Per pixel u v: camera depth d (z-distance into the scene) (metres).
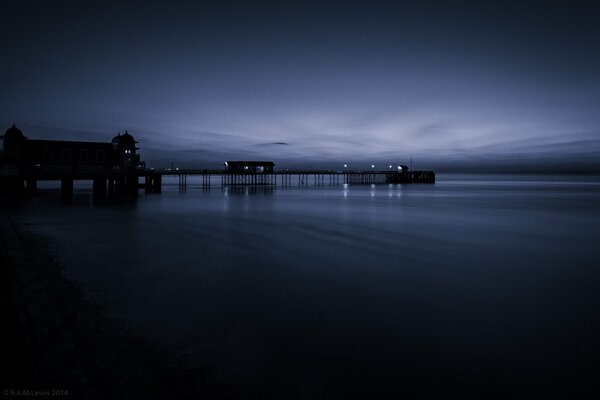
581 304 12.94
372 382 8.33
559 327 11.07
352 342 10.04
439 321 11.45
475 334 10.59
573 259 19.33
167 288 13.85
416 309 12.37
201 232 26.08
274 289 14.10
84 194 54.97
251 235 25.31
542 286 14.84
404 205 48.53
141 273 15.62
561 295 13.84
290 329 10.73
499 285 14.95
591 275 16.44
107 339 9.49
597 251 21.30
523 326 11.12
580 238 25.45
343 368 8.83
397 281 15.34
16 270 14.41
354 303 12.84
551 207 47.06
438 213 39.75
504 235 26.42
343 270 16.89
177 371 8.39
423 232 27.52
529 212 41.19
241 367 8.73
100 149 52.88
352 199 57.84
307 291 13.97
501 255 20.14
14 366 7.39
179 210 39.06
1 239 17.73
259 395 7.77
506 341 10.20
